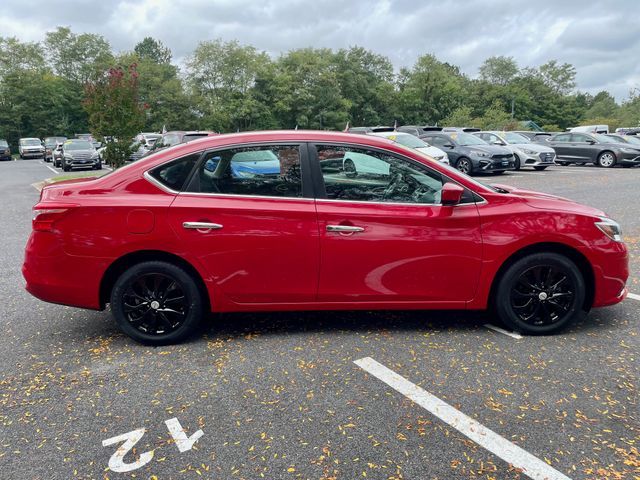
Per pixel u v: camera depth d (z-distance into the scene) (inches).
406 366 134.6
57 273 144.9
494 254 148.6
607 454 97.1
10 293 205.6
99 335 160.4
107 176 150.3
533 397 118.1
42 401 119.6
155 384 127.0
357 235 145.8
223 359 140.8
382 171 149.3
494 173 710.5
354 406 115.3
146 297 149.2
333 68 2802.7
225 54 2480.3
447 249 147.9
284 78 2432.3
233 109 2352.4
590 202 421.7
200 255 144.7
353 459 96.7
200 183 146.7
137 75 607.2
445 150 702.5
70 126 2452.0
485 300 152.4
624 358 138.3
